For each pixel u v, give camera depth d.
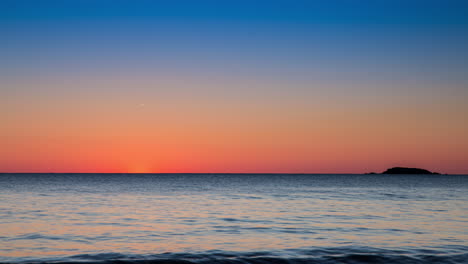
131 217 32.94
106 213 35.84
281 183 142.50
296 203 48.62
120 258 17.47
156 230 25.95
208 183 137.38
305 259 17.36
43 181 144.12
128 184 120.00
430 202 51.09
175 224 28.88
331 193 73.75
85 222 29.47
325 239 22.83
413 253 18.78
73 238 22.62
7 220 29.92
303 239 22.84
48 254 18.41
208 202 49.94
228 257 17.66
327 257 17.67
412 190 89.50
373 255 17.86
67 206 42.41
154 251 19.23
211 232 25.28
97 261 16.64
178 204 46.59
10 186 97.44
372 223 29.73
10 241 21.44
